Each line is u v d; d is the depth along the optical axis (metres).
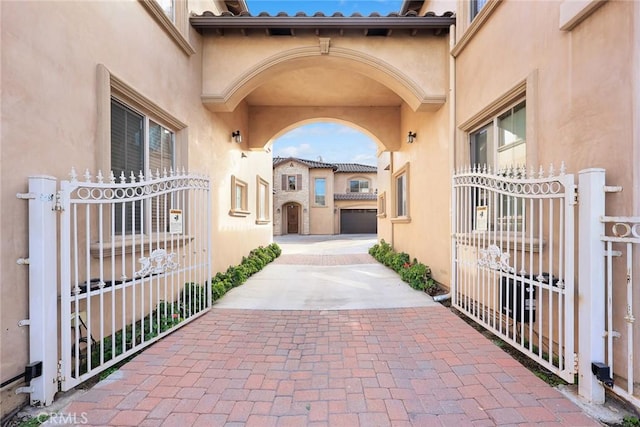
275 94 8.60
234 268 7.16
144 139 4.46
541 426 2.35
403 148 9.02
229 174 7.41
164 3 4.96
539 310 3.12
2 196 2.40
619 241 2.43
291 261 10.55
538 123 3.52
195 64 5.65
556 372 2.92
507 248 3.66
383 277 7.58
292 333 4.07
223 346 3.69
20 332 2.53
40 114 2.70
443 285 5.99
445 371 3.12
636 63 2.40
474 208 4.84
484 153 5.09
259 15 5.54
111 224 3.31
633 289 2.45
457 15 5.45
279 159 28.89
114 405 2.62
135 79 3.99
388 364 3.27
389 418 2.45
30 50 2.61
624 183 2.51
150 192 3.83
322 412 2.52
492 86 4.45
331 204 27.97
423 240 7.14
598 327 2.59
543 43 3.43
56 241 2.78
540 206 3.14
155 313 4.44
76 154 3.10
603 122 2.69
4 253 2.42
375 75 6.28
